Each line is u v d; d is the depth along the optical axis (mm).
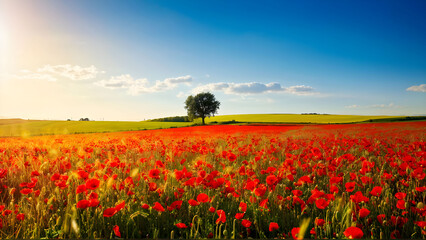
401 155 5633
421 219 2496
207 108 78312
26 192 2850
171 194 3361
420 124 33500
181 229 2598
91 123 64438
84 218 2744
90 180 2791
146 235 2574
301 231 1818
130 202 3037
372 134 15359
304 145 8945
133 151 7891
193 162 5395
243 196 3467
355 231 1866
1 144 11734
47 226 2691
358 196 2451
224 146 10078
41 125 61875
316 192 2699
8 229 2629
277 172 4461
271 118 83375
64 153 7590
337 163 4750
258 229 2680
